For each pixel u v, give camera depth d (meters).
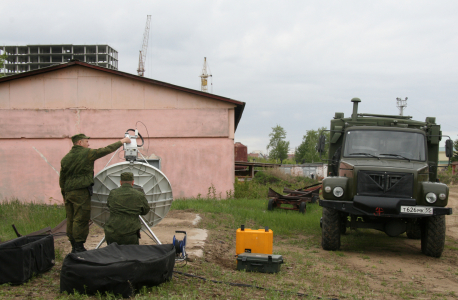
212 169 17.88
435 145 9.70
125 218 5.67
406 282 6.40
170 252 5.20
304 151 84.12
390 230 8.47
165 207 6.75
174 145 17.88
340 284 5.97
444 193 8.04
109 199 5.79
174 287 5.03
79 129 17.77
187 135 17.89
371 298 5.34
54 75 17.73
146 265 4.72
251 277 6.02
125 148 6.39
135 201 5.77
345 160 9.01
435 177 9.68
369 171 8.19
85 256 4.93
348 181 8.49
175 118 17.91
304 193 16.36
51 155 17.64
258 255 6.59
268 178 28.58
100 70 17.75
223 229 10.56
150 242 8.31
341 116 10.73
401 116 10.92
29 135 17.61
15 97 17.66
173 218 11.62
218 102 17.98
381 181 8.12
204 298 4.71
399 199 7.95
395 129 9.34
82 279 4.53
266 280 5.89
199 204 14.59
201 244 8.23
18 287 4.88
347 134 9.48
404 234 11.65
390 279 6.57
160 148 17.86
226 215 12.76
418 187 8.19
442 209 7.84
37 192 17.48
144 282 4.77
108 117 17.81
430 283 6.39
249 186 20.14
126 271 4.55
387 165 8.38
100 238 8.55
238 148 34.25
